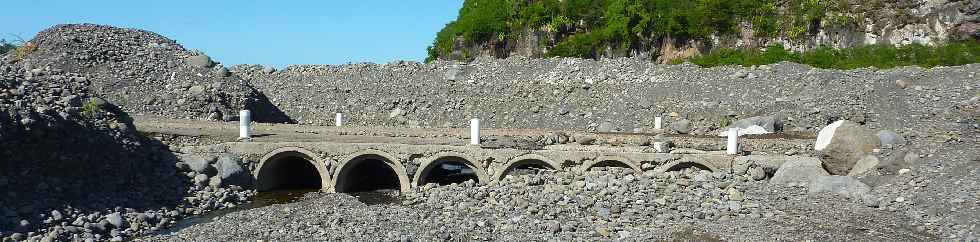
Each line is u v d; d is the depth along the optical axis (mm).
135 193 23234
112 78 38469
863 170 22281
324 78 46500
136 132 27125
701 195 20938
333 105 43062
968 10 55031
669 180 22297
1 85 24031
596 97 40031
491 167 26234
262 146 27688
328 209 22250
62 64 38781
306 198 26094
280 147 27625
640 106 38031
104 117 26094
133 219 21094
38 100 24125
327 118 41969
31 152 21266
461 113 40438
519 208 21156
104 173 23172
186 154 27188
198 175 25844
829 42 59094
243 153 27719
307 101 43844
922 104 32938
